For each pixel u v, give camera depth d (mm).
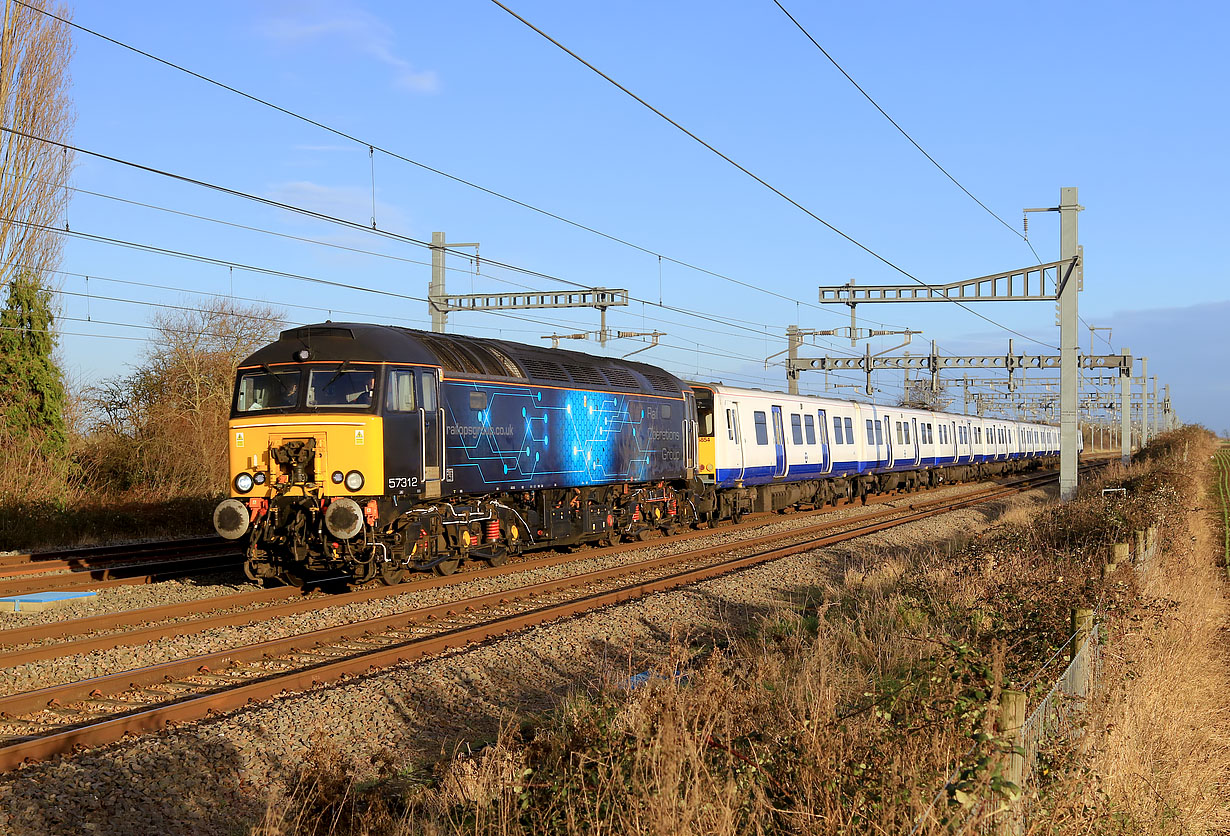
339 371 14125
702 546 20766
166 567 17531
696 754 5086
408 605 13320
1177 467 32594
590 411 19109
